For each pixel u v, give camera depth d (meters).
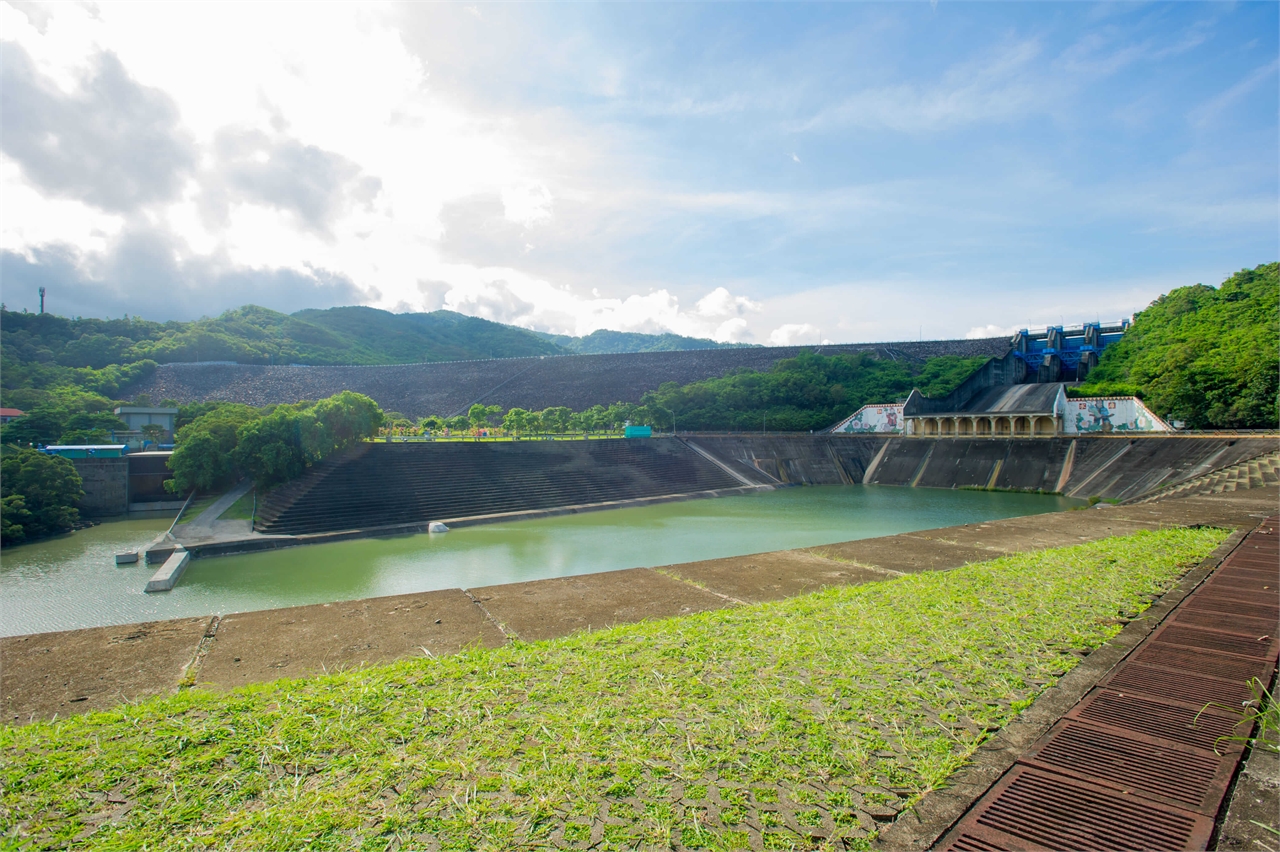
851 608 9.95
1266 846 4.54
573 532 44.69
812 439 88.19
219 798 5.14
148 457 58.78
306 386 133.12
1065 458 70.56
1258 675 7.52
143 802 5.08
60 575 33.53
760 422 100.25
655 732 6.11
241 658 8.36
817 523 48.47
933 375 106.31
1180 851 4.54
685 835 4.71
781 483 79.00
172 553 36.34
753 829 4.81
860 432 94.31
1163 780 5.46
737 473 77.38
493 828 4.75
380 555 37.19
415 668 7.66
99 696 7.25
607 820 4.88
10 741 5.98
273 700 6.80
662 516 52.72
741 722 6.32
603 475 65.06
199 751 5.80
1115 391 82.94
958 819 4.96
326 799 5.07
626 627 9.22
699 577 12.67
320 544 40.56
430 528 44.84
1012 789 5.35
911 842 4.69
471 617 10.09
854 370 113.31
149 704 6.71
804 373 108.69
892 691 7.04
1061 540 16.25
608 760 5.68
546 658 7.93
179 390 123.38
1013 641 8.61
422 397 131.38
